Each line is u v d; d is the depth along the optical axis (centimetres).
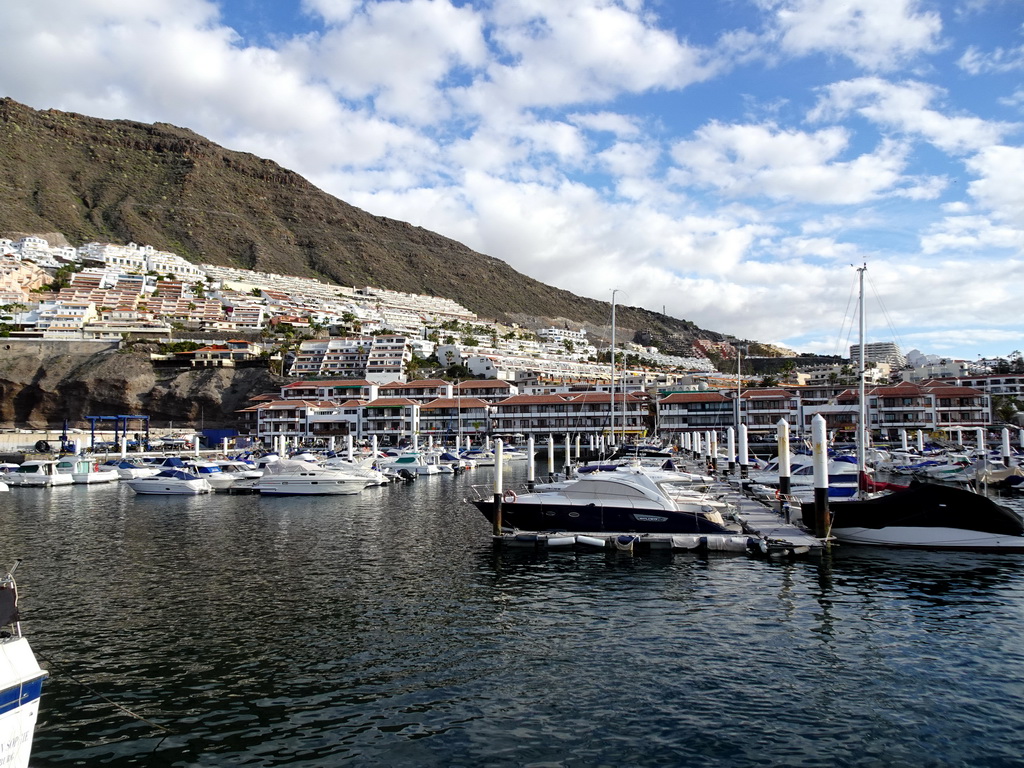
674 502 3334
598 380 18625
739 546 2981
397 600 2300
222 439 13112
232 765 1249
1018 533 2919
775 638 1894
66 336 17200
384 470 7381
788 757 1270
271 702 1505
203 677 1642
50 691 1566
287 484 5734
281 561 2938
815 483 3091
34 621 2078
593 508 3253
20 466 6925
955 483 6047
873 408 11412
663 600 2277
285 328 19788
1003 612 2123
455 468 8325
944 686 1573
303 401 13288
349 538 3516
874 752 1289
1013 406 12612
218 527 3962
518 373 18512
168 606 2236
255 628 2002
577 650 1808
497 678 1627
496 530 3247
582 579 2570
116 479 7275
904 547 3019
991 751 1291
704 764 1246
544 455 11700
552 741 1329
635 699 1509
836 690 1552
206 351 16362
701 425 12056
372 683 1602
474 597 2333
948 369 19300
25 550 3253
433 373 17225
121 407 15088
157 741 1338
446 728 1383
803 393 12888
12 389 14938
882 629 1967
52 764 1252
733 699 1508
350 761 1259
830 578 2545
